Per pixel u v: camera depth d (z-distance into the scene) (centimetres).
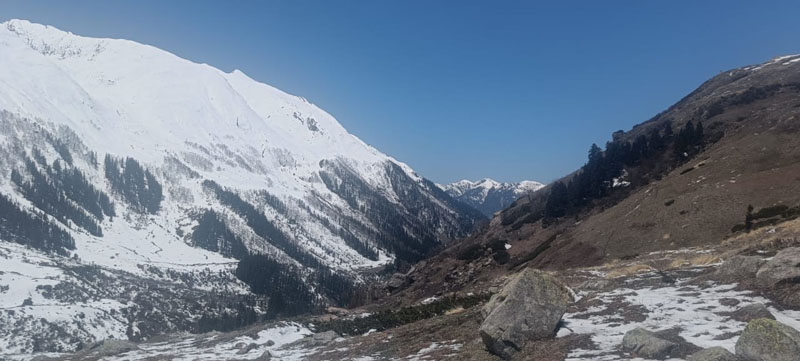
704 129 10888
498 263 8756
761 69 16438
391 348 2603
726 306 2130
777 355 1350
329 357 2659
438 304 4206
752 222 5147
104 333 10744
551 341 1969
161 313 13512
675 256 4609
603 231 7019
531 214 11631
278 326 4050
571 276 4275
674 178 7825
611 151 11881
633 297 2588
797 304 1981
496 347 1975
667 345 1594
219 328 13188
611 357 1659
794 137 7106
